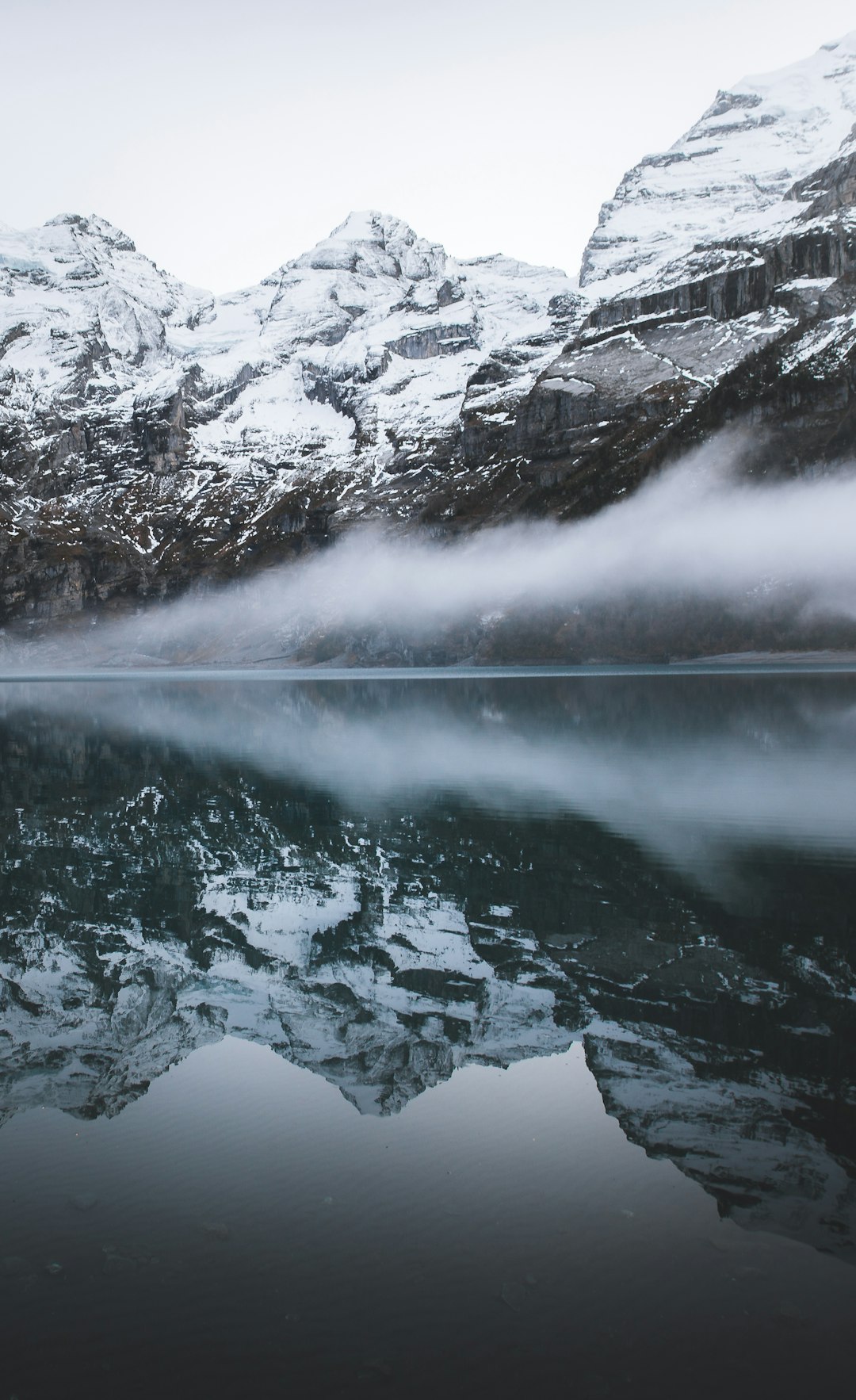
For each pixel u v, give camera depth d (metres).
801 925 27.39
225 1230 13.92
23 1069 19.45
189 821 46.06
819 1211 14.09
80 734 95.06
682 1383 10.95
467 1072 18.84
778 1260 13.05
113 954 26.56
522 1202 14.46
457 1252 13.30
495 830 41.91
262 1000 22.94
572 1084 18.23
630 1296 12.40
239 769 65.19
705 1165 15.38
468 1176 15.18
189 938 27.88
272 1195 14.77
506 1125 16.78
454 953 25.94
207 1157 15.93
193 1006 22.62
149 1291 12.60
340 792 53.81
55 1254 13.44
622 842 38.69
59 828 44.88
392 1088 18.33
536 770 60.25
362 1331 11.87
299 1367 11.34
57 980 24.56
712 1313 12.05
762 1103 17.36
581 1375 11.13
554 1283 12.66
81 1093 18.39
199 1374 11.21
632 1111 17.12
